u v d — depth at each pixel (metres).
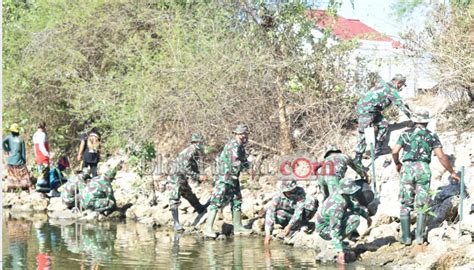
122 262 19.30
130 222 26.72
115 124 31.55
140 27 34.91
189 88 30.27
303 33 31.05
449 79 27.56
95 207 27.62
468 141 24.75
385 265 18.72
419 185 19.56
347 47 30.52
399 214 20.83
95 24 34.91
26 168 32.97
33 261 19.47
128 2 34.53
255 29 31.03
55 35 35.47
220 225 24.20
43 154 31.81
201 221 24.86
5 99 37.03
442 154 19.73
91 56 35.72
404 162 19.80
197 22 32.00
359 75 30.75
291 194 22.06
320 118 29.94
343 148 28.34
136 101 30.97
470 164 22.92
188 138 30.72
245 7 31.19
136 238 23.16
